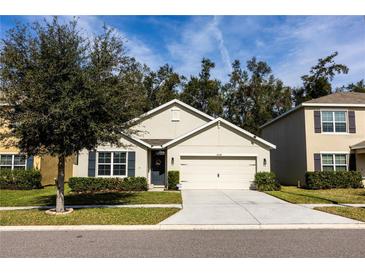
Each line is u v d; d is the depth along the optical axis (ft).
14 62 30.94
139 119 41.50
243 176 61.41
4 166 63.72
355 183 61.26
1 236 24.61
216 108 131.03
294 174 70.85
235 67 142.61
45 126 30.81
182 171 61.41
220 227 27.32
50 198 47.24
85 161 59.72
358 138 65.05
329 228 27.14
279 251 19.97
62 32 32.19
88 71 32.35
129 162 60.03
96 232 25.98
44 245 21.72
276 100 138.41
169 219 30.30
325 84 124.98
